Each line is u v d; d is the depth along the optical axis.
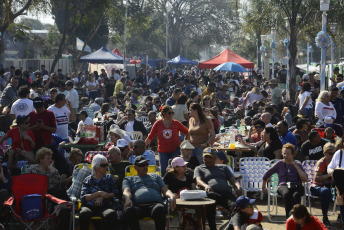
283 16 24.89
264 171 10.65
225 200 9.10
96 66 46.66
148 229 8.78
